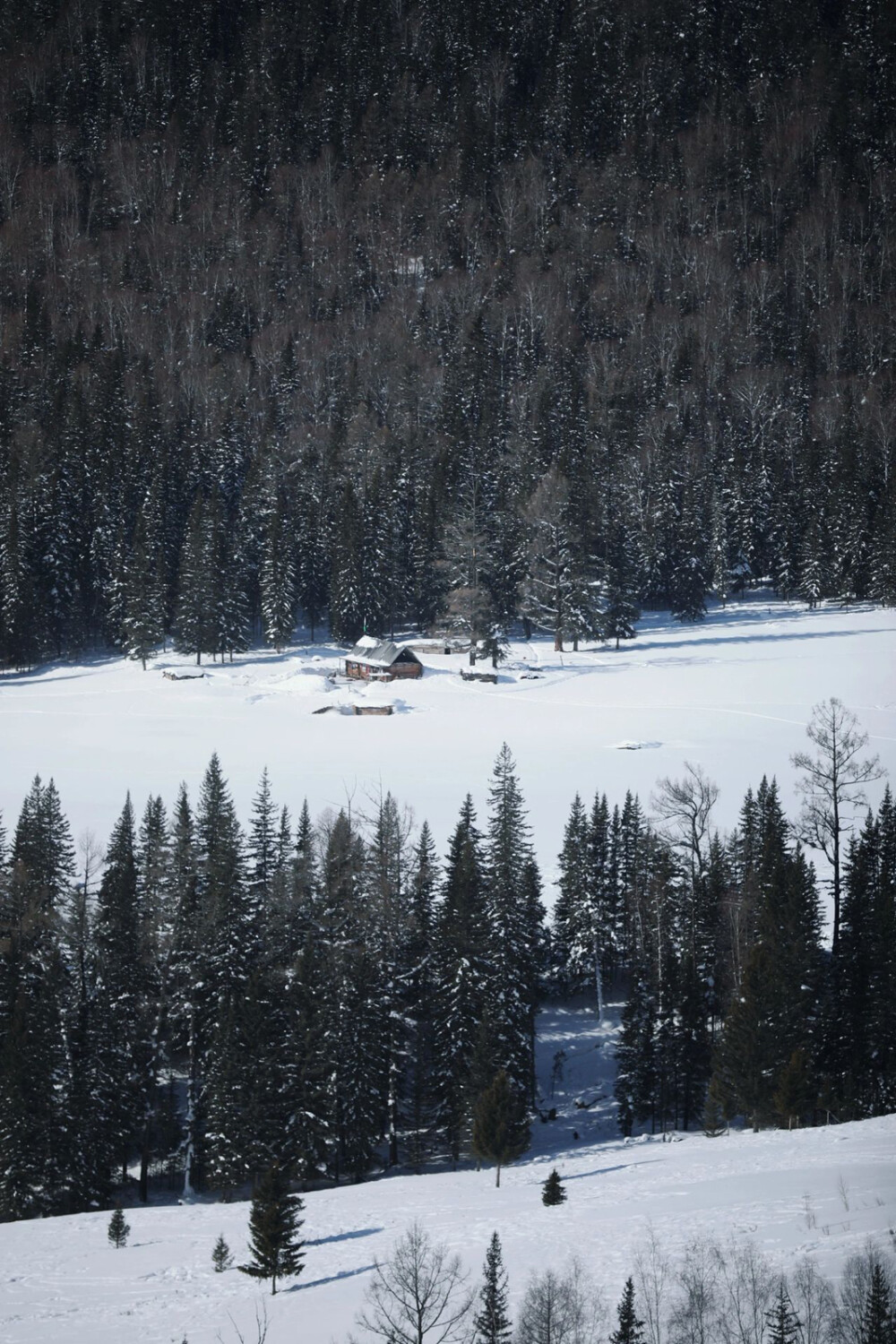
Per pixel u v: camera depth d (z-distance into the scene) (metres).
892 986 62.00
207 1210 56.59
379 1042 68.38
